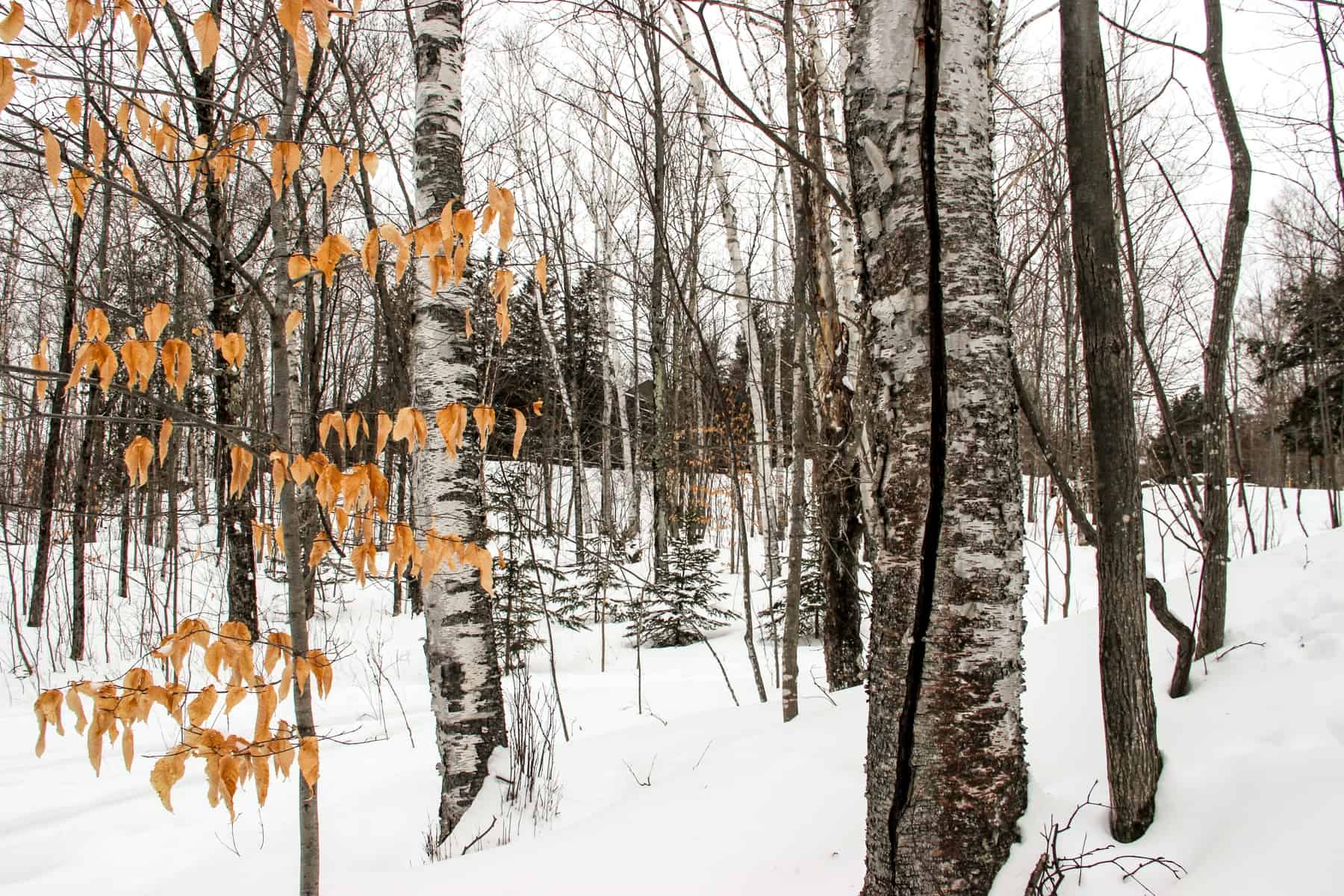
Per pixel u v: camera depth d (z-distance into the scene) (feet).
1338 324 38.63
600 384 62.08
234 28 8.71
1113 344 7.82
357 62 24.07
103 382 6.60
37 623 33.68
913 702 7.19
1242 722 9.04
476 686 14.30
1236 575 13.42
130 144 8.60
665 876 9.57
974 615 7.05
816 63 18.56
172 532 34.22
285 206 8.89
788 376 45.52
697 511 43.06
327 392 45.68
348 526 7.51
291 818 15.85
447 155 14.70
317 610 39.68
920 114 7.36
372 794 16.62
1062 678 11.59
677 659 34.73
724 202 23.11
